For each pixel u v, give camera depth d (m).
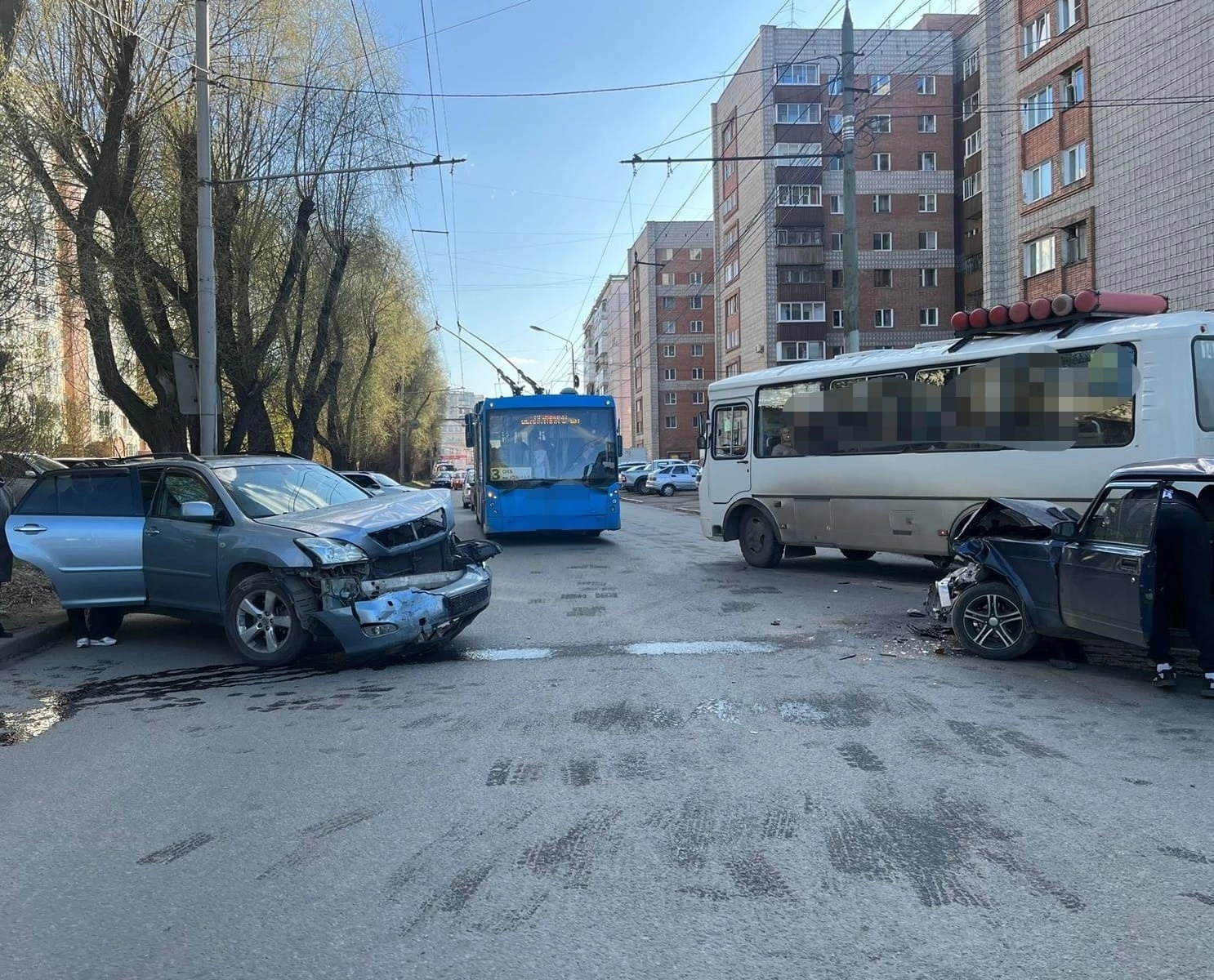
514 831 4.11
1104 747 5.06
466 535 20.50
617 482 17.41
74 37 13.46
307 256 20.48
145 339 16.70
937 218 47.69
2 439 12.23
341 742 5.52
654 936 3.19
